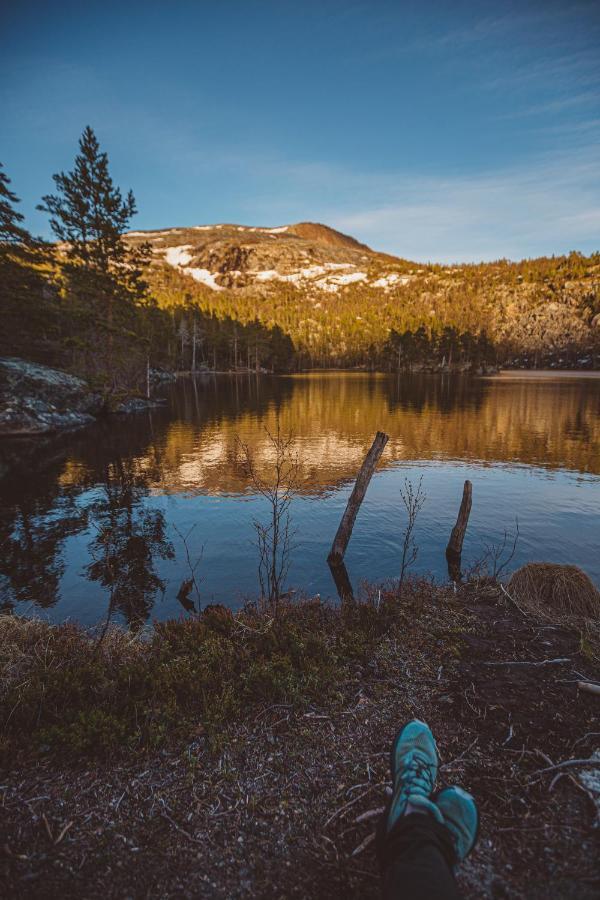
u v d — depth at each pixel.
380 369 138.25
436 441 23.05
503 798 2.71
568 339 176.88
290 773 2.97
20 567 8.59
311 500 12.73
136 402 39.88
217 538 9.95
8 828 2.54
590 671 4.21
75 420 29.16
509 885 2.16
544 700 3.75
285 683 3.94
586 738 3.25
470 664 4.38
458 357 131.25
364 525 10.62
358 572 8.22
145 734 3.36
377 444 8.49
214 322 120.19
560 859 2.29
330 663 4.35
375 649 4.70
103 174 31.28
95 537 10.12
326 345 156.38
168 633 5.29
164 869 2.29
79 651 4.82
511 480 14.99
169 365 97.44
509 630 5.16
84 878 2.24
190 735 3.36
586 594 5.79
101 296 34.25
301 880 2.23
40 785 2.89
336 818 2.60
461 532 8.83
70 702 3.81
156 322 92.62
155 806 2.70
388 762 3.07
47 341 38.06
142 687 3.98
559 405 40.75
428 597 6.32
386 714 3.60
